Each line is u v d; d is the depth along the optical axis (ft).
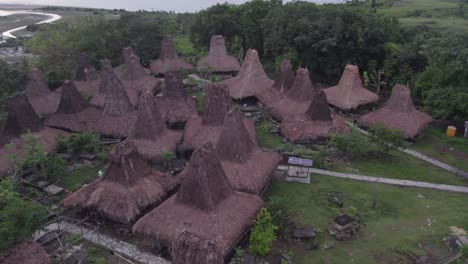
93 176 125.70
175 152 130.62
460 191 120.57
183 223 88.53
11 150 124.16
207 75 228.43
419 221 104.42
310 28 217.77
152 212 92.84
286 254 90.38
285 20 227.61
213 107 132.98
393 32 234.79
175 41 329.31
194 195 90.74
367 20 219.00
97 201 98.43
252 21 264.93
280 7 246.68
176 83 157.38
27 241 80.23
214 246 62.08
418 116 157.69
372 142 144.15
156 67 232.53
